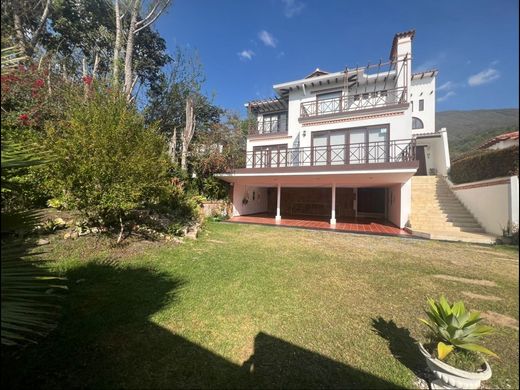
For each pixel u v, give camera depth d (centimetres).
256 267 444
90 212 478
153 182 489
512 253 579
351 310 301
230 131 1305
